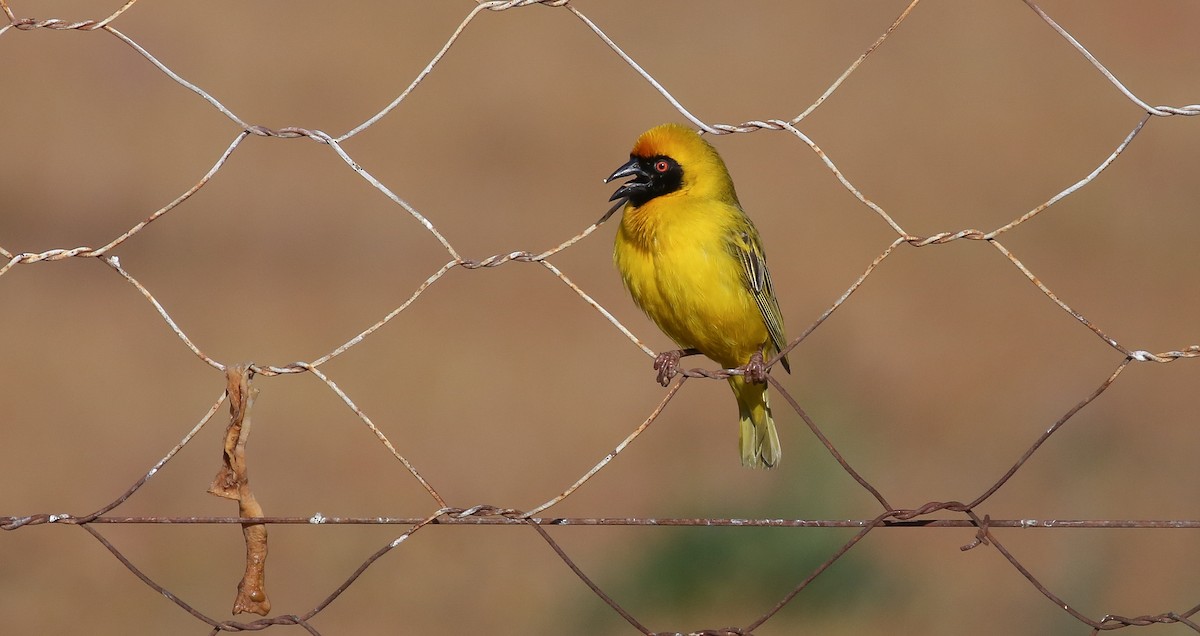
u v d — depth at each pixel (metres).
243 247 18.83
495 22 29.22
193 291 17.22
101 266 17.88
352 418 13.95
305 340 15.89
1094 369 15.18
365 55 26.67
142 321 16.23
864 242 19.52
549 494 12.52
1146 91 26.50
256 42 26.11
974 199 21.27
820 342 15.85
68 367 14.74
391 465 12.96
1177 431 13.44
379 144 22.91
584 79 26.31
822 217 20.52
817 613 10.29
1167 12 30.16
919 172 22.48
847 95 26.22
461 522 4.55
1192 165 22.69
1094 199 21.12
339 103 24.55
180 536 11.55
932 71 27.75
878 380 14.76
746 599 10.32
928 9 31.22
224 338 15.83
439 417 14.10
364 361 15.41
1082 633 10.00
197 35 26.11
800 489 10.80
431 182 21.45
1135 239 19.56
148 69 24.47
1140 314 16.91
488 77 26.28
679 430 13.92
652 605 10.39
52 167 20.64
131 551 11.22
